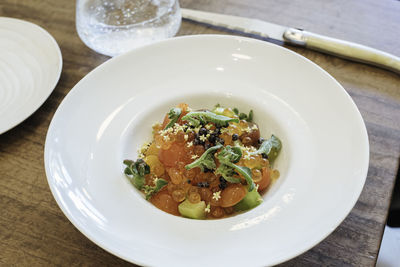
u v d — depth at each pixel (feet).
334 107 1.18
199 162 1.10
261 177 1.12
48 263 1.03
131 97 1.27
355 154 1.09
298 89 1.25
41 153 1.21
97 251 1.05
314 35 1.40
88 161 1.14
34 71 1.35
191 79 1.31
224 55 1.32
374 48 1.42
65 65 1.41
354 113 1.14
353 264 1.02
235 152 1.11
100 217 1.03
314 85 1.23
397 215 1.39
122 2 1.48
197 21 1.50
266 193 1.16
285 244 0.97
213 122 1.17
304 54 1.41
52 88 1.27
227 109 1.22
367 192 1.11
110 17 1.46
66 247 1.05
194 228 1.02
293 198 1.06
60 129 1.15
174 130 1.16
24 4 1.63
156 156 1.18
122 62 1.28
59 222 1.09
